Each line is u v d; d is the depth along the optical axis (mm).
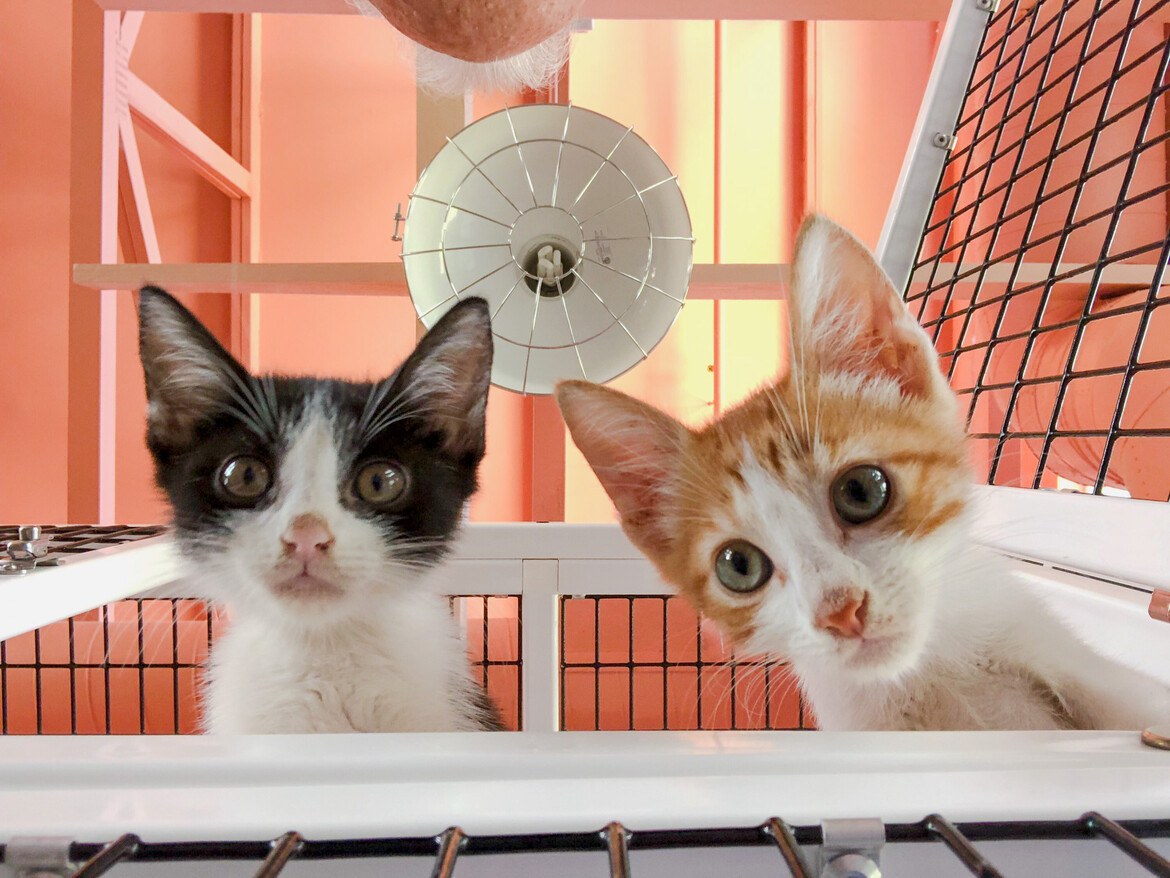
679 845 77
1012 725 171
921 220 292
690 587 218
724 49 638
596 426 221
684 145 639
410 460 242
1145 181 380
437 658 238
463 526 259
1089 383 347
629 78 633
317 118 629
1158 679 168
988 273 354
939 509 194
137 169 494
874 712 187
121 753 90
